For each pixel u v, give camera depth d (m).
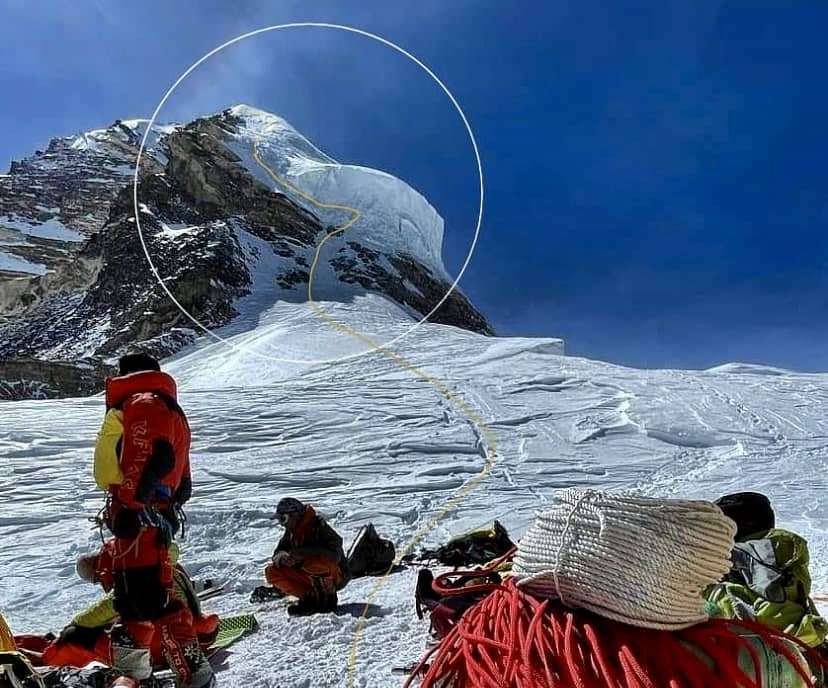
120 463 3.48
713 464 17.61
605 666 1.32
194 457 15.70
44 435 16.48
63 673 3.72
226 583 7.59
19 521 10.84
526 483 14.85
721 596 3.24
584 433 19.47
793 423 21.27
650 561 1.40
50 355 54.78
